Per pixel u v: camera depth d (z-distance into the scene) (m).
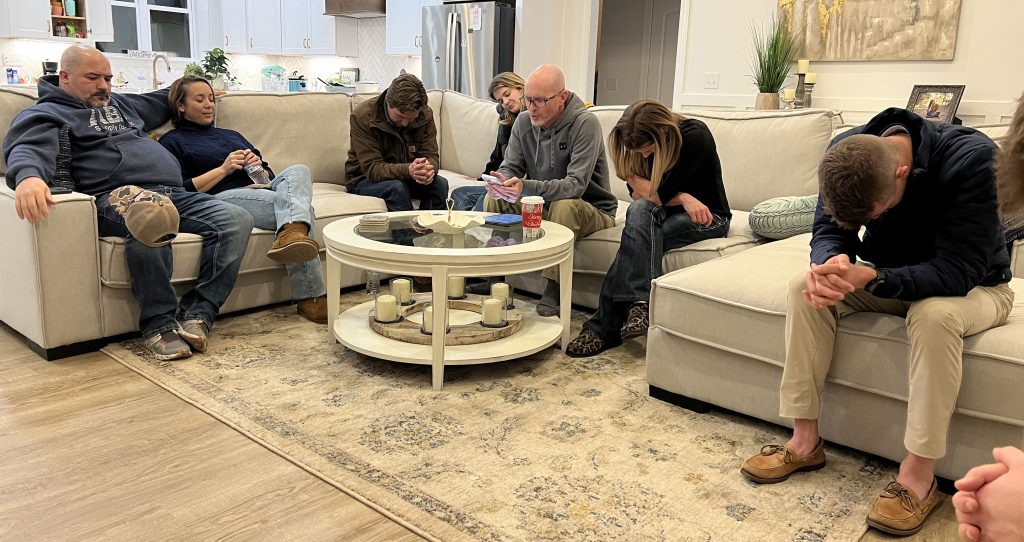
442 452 1.96
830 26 4.85
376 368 2.53
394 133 3.60
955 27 4.38
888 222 1.76
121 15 7.04
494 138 4.12
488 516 1.67
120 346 2.67
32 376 2.39
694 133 2.72
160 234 2.49
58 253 2.47
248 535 1.58
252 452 1.94
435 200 3.60
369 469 1.86
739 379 2.13
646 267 2.62
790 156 3.16
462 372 2.52
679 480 1.85
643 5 8.21
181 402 2.23
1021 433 1.67
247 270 2.97
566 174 3.05
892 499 1.66
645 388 2.42
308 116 3.83
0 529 1.57
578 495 1.76
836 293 1.66
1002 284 1.79
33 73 6.49
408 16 6.98
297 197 2.97
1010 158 0.70
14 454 1.89
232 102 3.58
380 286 3.54
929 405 1.62
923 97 4.47
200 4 7.51
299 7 7.79
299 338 2.81
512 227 2.67
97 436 2.00
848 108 4.89
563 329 2.69
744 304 2.05
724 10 5.33
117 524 1.60
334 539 1.57
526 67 6.18
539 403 2.28
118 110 2.96
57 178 2.69
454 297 2.88
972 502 0.75
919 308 1.65
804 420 1.87
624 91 8.52
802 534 1.63
